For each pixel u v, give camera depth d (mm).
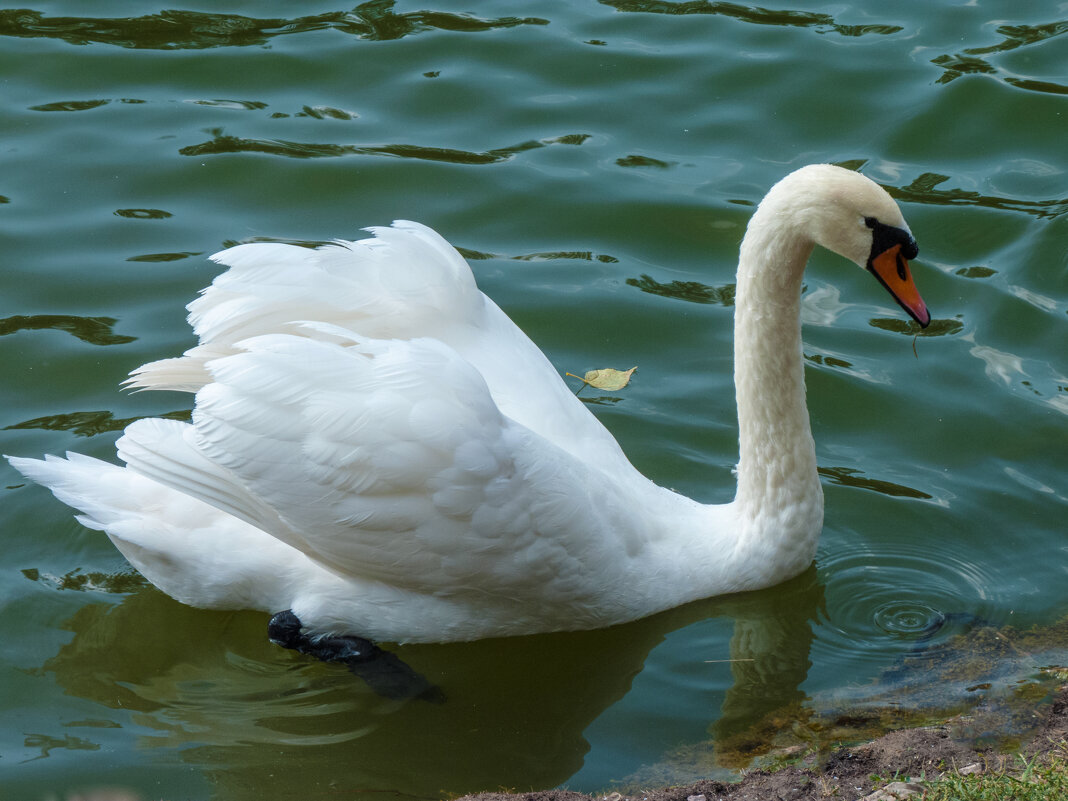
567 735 8953
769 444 9938
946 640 9594
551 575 9320
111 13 17406
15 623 9680
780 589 10250
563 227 13953
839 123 15352
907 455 11375
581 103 15781
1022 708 8766
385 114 15570
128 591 10023
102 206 14016
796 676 9375
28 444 11047
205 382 9391
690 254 13641
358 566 9133
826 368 12266
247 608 9672
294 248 9852
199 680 9391
